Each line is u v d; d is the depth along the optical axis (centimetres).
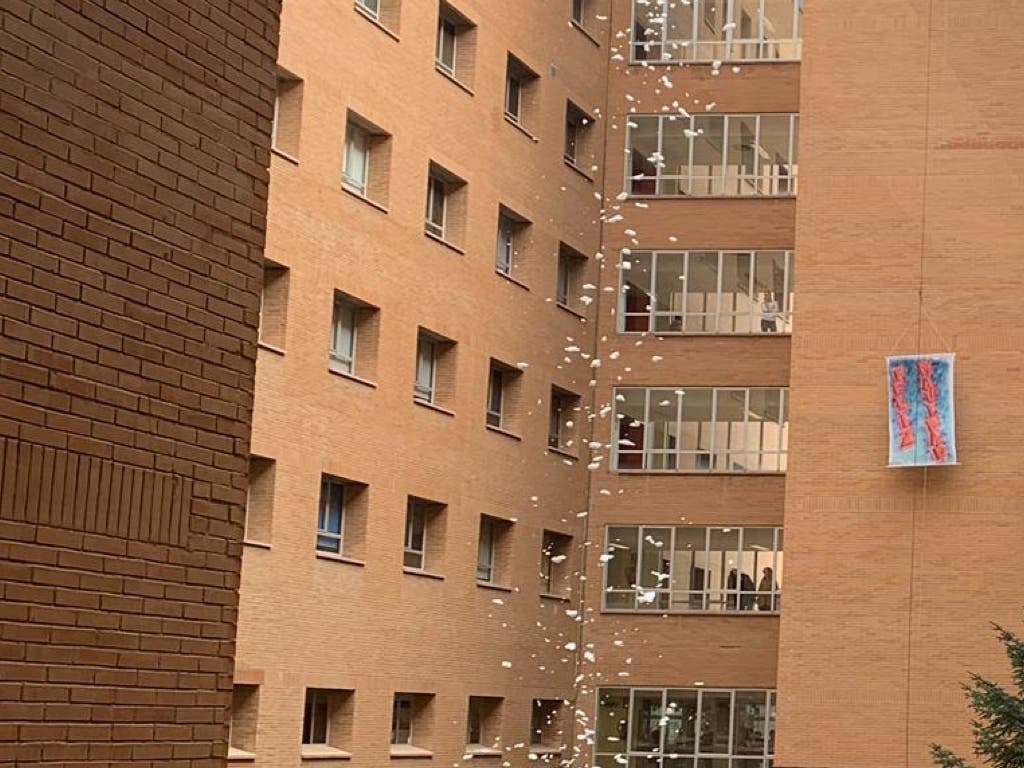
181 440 856
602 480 4556
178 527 852
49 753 773
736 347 4544
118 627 815
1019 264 3706
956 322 3716
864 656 3669
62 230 783
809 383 3766
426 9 3806
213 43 887
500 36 4150
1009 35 3784
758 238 4575
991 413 3675
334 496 3550
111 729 809
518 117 4347
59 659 780
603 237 4650
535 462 4297
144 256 834
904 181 3784
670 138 4653
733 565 4459
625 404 4594
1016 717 2927
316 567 3384
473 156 4022
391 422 3662
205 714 869
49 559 774
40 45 771
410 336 3744
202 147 877
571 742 4444
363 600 3544
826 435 3744
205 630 869
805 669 3688
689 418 4547
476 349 4028
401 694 3803
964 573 3647
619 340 4603
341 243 3481
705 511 4494
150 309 837
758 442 4497
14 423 755
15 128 757
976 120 3772
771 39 4634
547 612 4341
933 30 3822
